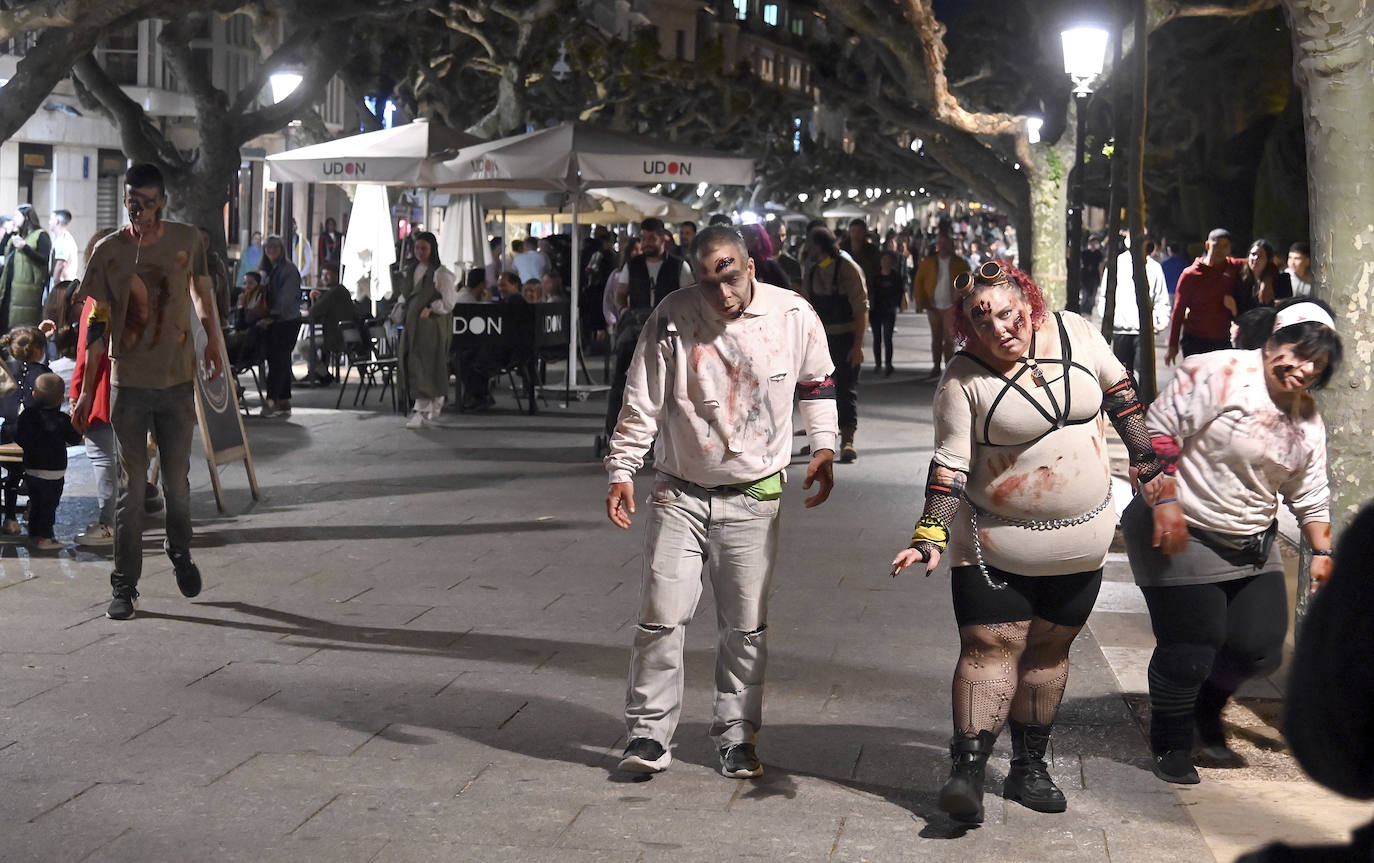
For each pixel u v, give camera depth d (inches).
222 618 284.4
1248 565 201.0
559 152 647.1
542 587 315.6
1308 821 186.9
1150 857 175.6
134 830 179.2
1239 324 207.0
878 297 892.6
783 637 276.8
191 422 288.5
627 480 198.7
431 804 189.3
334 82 1817.2
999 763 210.2
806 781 200.4
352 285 890.7
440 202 1097.4
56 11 603.2
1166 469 193.2
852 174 2736.2
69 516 382.9
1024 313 176.6
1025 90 1325.0
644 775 199.8
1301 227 1205.7
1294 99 1227.2
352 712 226.8
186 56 821.2
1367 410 214.7
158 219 282.2
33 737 212.1
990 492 181.6
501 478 464.4
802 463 506.3
